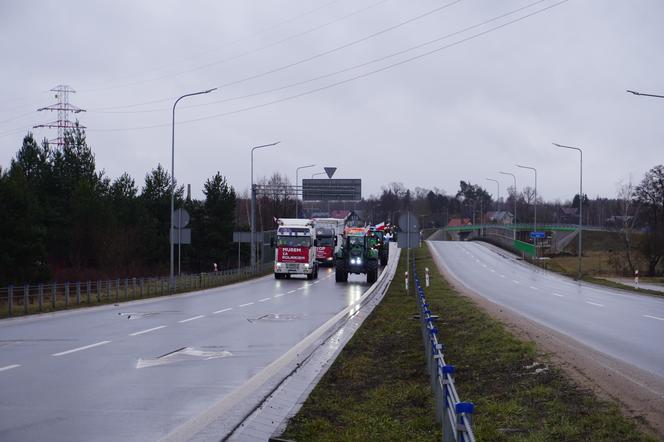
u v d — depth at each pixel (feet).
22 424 28.12
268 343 54.65
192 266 266.77
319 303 97.91
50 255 195.31
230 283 154.10
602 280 174.19
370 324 69.56
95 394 34.37
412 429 27.55
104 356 47.19
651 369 39.70
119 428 27.66
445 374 20.93
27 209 158.61
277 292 123.85
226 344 53.93
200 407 31.68
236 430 27.45
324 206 507.30
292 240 167.12
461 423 16.33
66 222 197.16
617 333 60.18
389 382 38.60
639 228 300.81
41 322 71.92
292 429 27.84
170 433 26.76
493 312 74.54
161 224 259.39
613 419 25.58
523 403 29.76
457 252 306.14
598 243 383.45
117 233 200.64
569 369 36.32
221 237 270.87
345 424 29.12
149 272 204.95
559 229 419.74
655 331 62.03
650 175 275.80
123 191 238.48
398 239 110.52
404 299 101.60
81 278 170.19
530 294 121.70
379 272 185.26
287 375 39.93
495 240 371.56
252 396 33.88
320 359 47.26
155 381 38.09
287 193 236.02
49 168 209.05
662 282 188.55
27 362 44.29
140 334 60.39
